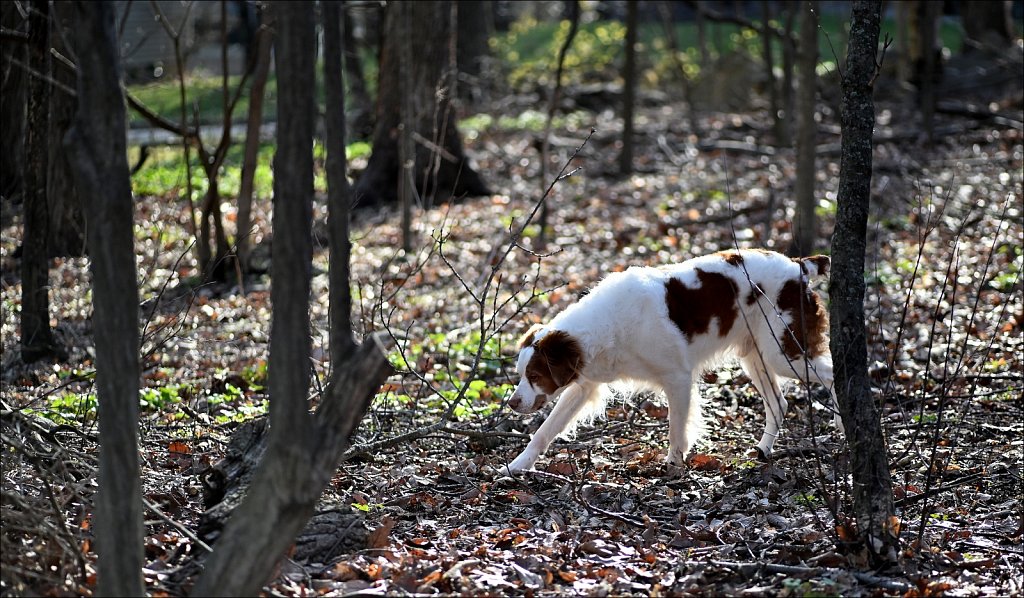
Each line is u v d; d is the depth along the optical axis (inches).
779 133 812.6
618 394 333.1
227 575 148.7
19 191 688.4
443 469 272.5
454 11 679.7
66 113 546.9
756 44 1226.6
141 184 724.7
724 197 640.4
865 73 208.7
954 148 741.3
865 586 191.6
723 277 289.3
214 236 589.6
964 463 269.0
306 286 147.6
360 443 285.4
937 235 524.7
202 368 393.1
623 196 675.4
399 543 214.5
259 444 216.4
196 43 860.6
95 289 146.3
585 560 209.5
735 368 376.2
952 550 210.5
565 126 967.6
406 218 563.8
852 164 209.2
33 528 175.0
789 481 260.7
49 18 360.2
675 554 213.2
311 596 182.2
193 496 236.2
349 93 997.8
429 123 691.4
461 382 365.1
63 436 247.3
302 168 145.8
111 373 146.6
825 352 296.7
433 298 483.2
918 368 358.9
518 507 246.2
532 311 453.4
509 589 193.8
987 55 1005.8
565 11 1537.9
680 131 904.9
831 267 213.8
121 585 148.9
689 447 284.2
